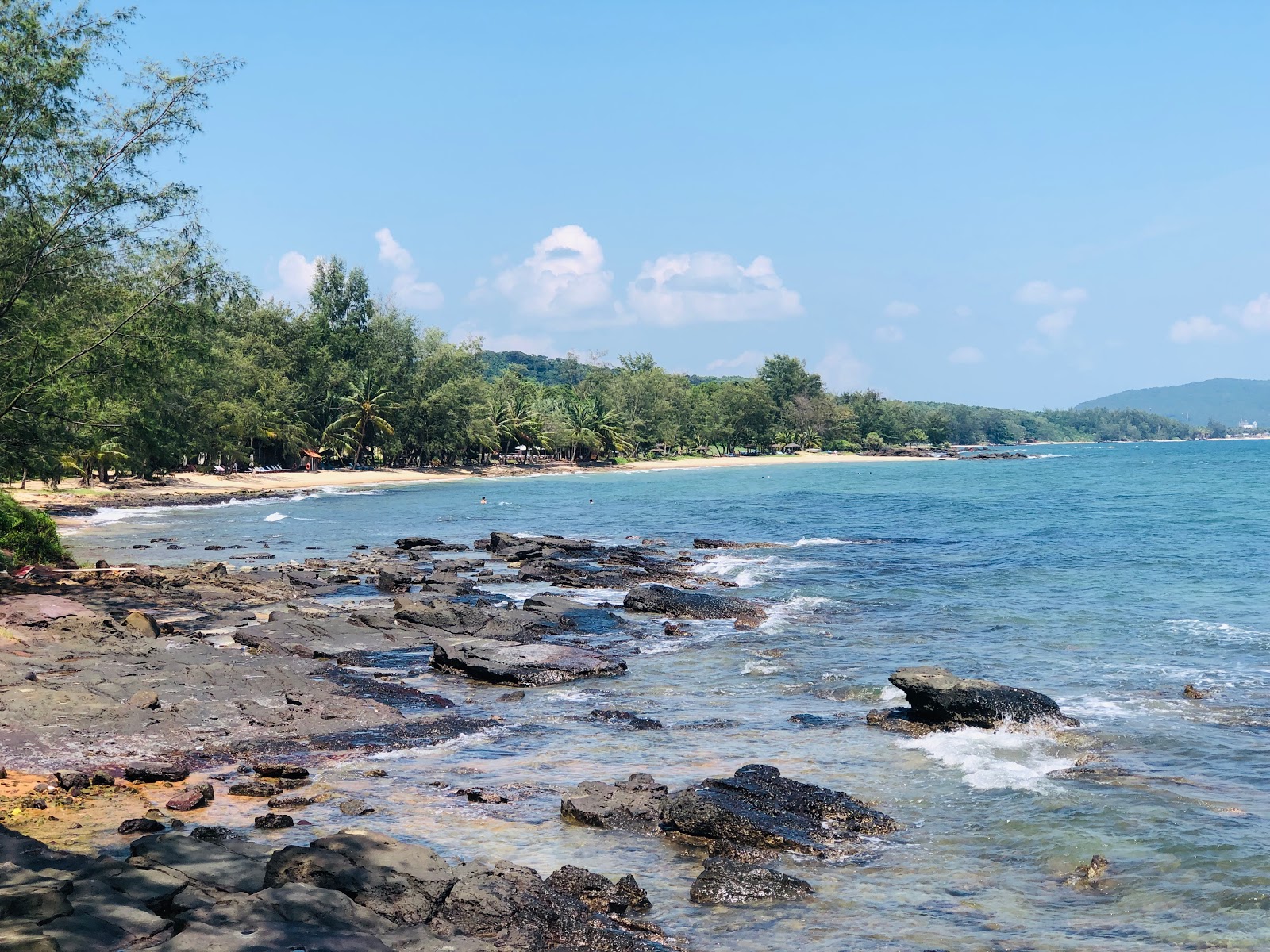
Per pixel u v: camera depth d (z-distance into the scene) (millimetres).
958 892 10875
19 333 26953
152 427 31953
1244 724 17312
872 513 68125
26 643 21672
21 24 25469
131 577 32625
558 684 21312
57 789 13391
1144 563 39125
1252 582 33969
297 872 9852
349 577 36094
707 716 18578
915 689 17922
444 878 10031
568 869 10711
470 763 15422
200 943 7973
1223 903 10445
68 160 26406
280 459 116062
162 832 11789
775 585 35438
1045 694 19484
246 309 108812
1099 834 12383
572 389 185125
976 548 46188
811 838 12203
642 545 49906
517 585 36312
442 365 126250
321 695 18828
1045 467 160250
